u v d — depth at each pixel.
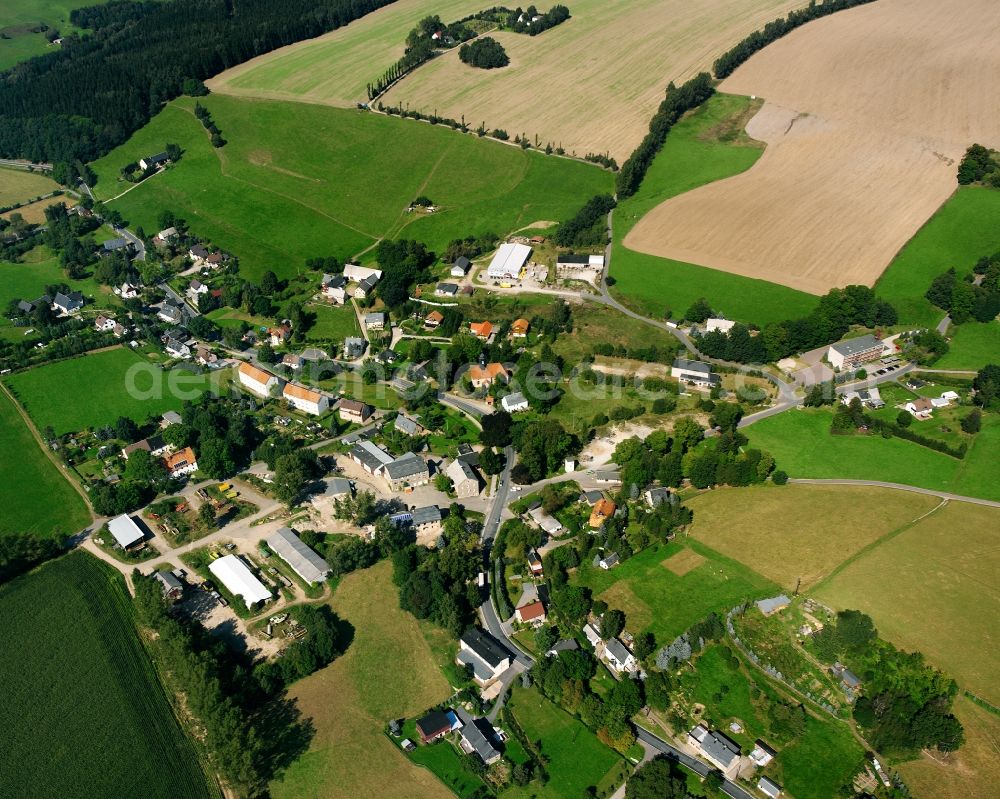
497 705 147.00
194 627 161.75
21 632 162.25
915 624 155.25
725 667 150.38
